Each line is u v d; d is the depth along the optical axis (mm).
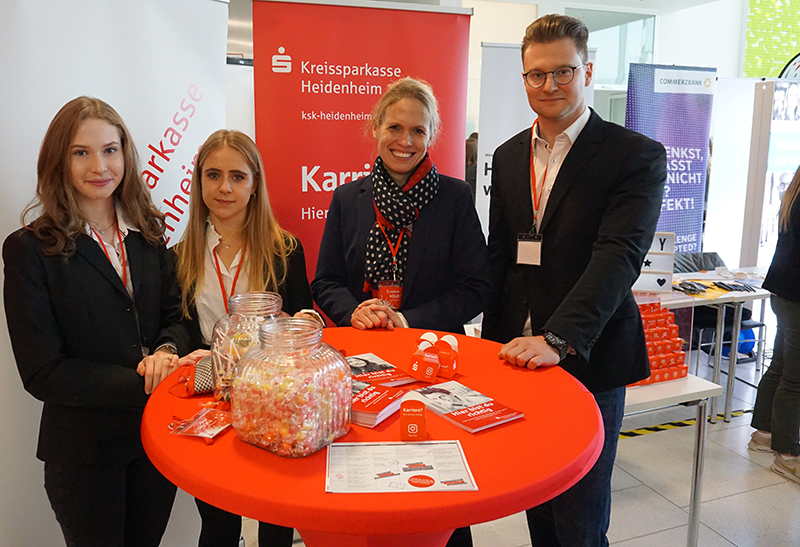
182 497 2051
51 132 1432
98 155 1451
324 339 1492
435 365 1188
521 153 1809
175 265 1720
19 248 1383
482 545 2332
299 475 824
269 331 917
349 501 752
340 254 1982
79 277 1442
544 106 1622
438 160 2947
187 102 2102
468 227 1884
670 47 6211
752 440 3166
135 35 1921
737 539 2361
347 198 1961
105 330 1477
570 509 1651
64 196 1449
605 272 1453
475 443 926
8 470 1738
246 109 3537
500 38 5621
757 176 4434
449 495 770
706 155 4527
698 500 2166
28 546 1803
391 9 2742
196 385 1120
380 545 941
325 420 892
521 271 1779
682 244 4613
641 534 2393
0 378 1693
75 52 1786
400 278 1839
